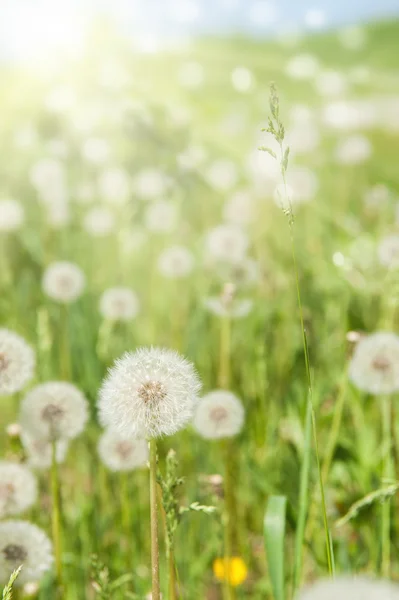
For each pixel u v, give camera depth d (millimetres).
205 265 1772
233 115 3375
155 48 3918
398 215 1882
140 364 1059
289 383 1493
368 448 1294
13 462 1238
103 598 1110
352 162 2678
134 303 1589
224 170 2512
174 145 1982
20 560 1122
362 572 1280
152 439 1046
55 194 2186
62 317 1578
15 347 1194
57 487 1191
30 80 3195
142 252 2113
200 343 1588
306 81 4156
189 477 1407
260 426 1428
